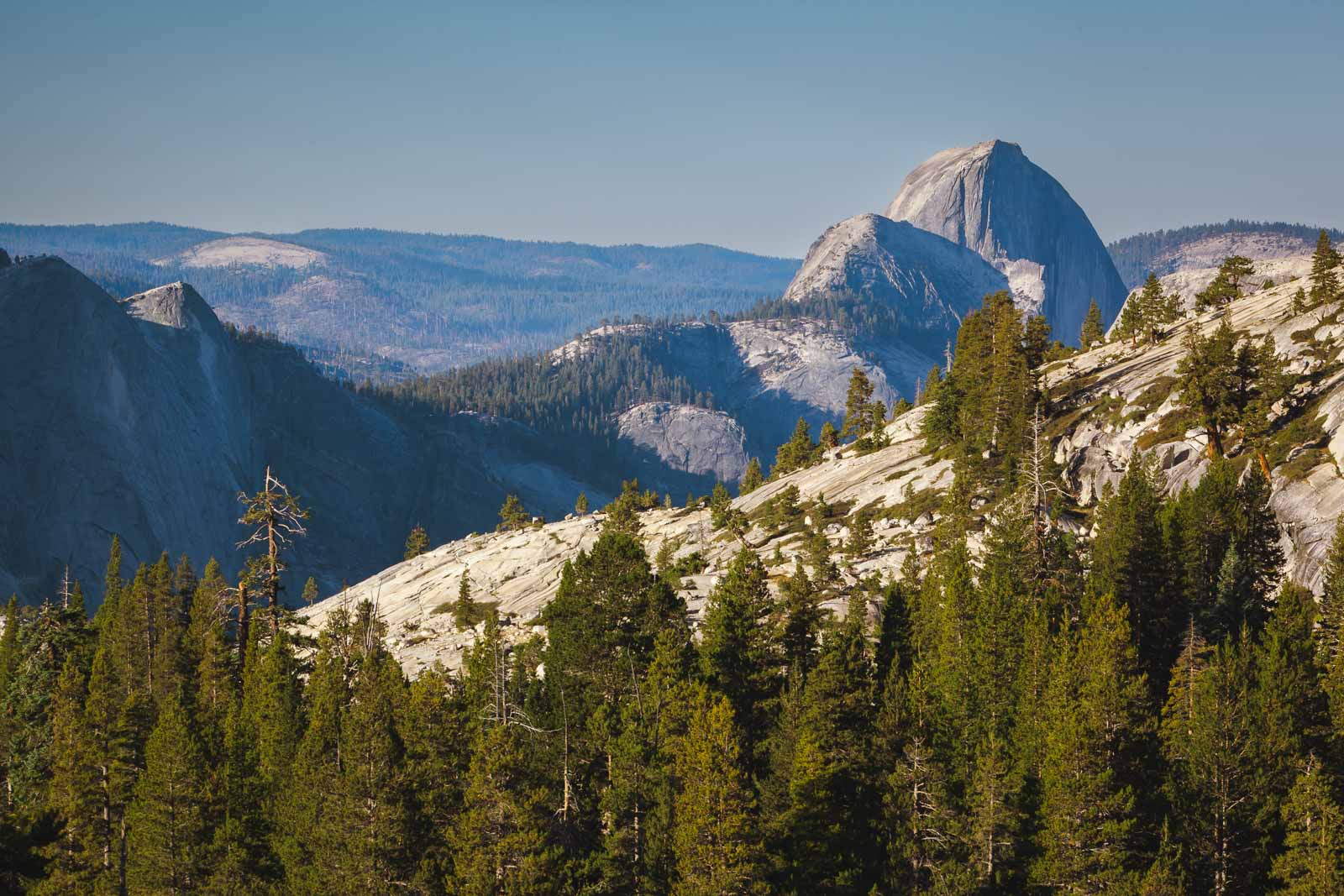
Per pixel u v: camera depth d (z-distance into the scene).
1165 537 74.81
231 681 84.94
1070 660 62.09
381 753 59.50
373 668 72.25
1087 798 54.69
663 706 61.81
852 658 62.88
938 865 56.22
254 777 66.69
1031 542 77.69
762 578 70.38
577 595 70.06
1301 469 85.62
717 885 53.84
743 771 59.12
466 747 64.50
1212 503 75.19
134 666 92.25
